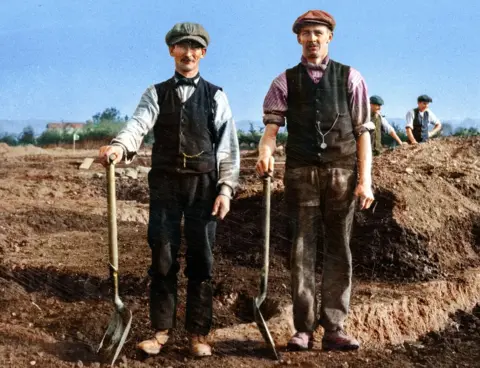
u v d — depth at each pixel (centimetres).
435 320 537
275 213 704
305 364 374
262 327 377
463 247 694
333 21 379
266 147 377
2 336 392
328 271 395
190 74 369
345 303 396
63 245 725
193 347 377
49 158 2047
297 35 385
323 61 382
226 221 711
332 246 392
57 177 1431
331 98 377
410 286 585
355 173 386
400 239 647
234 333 419
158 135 367
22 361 352
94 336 418
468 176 845
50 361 356
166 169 363
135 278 563
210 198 371
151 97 365
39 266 597
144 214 1047
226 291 536
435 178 788
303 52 383
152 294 373
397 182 733
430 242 659
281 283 556
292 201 389
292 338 396
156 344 376
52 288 538
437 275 631
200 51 368
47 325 439
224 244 675
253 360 377
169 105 363
